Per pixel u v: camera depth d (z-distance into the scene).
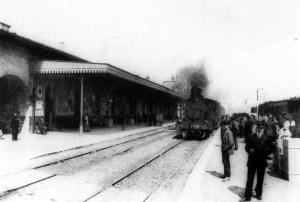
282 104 21.95
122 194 6.92
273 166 9.26
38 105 19.17
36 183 7.73
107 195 6.81
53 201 6.27
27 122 18.48
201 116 19.69
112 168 9.83
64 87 22.75
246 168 9.65
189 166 10.38
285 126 10.08
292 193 6.79
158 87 32.72
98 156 12.12
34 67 18.39
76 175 8.71
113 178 8.43
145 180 8.30
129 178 8.48
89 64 17.47
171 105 59.81
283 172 8.32
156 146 15.75
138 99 39.94
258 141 6.30
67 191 7.04
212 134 23.69
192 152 13.70
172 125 35.56
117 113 33.38
